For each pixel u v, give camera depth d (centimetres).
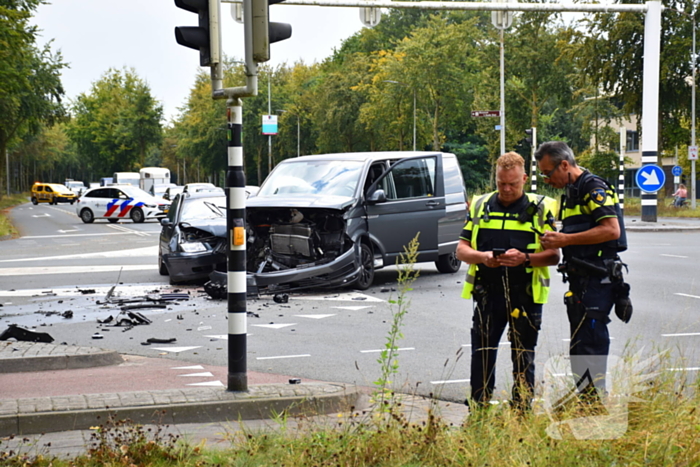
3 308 1141
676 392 438
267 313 1046
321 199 1223
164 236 1480
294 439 437
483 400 482
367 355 784
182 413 543
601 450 383
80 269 1658
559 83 4428
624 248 484
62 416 523
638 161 6744
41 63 4584
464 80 5150
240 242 586
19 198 9294
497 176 490
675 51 3603
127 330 949
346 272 1219
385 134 6275
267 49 582
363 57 6694
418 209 1335
